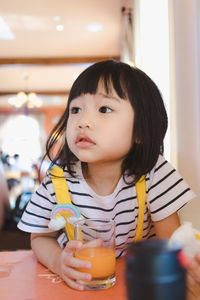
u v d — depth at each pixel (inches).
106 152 25.7
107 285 21.6
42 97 345.1
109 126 25.3
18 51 208.2
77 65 223.5
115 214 30.3
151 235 34.0
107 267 21.7
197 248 19.3
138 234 30.9
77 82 27.5
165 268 8.9
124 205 30.2
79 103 26.6
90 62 216.2
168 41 38.3
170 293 8.8
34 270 25.7
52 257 26.0
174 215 30.3
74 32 176.9
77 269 21.8
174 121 34.2
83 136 25.4
